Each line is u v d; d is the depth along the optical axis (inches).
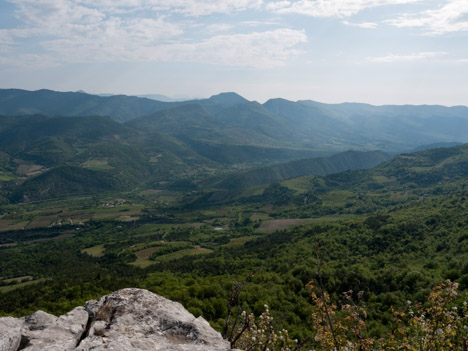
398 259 3545.8
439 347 445.4
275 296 2645.2
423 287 2388.0
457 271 2501.2
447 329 446.0
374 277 2842.0
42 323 359.9
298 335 1857.8
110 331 355.6
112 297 438.0
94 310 407.2
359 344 452.8
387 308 2225.6
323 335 466.3
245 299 2554.1
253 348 410.6
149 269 5201.8
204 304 2588.6
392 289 2623.0
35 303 3604.8
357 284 2751.0
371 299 2458.2
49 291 3905.0
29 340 324.8
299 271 3353.8
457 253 3275.1
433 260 3147.1
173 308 430.3
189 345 337.4
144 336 353.1
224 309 2534.5
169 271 4795.8
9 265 7150.6
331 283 2866.6
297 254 4424.2
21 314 3304.6
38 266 7042.3
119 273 5088.6
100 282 4057.6
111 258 7224.4
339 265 3526.1
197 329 371.2
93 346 317.4
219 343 347.6
